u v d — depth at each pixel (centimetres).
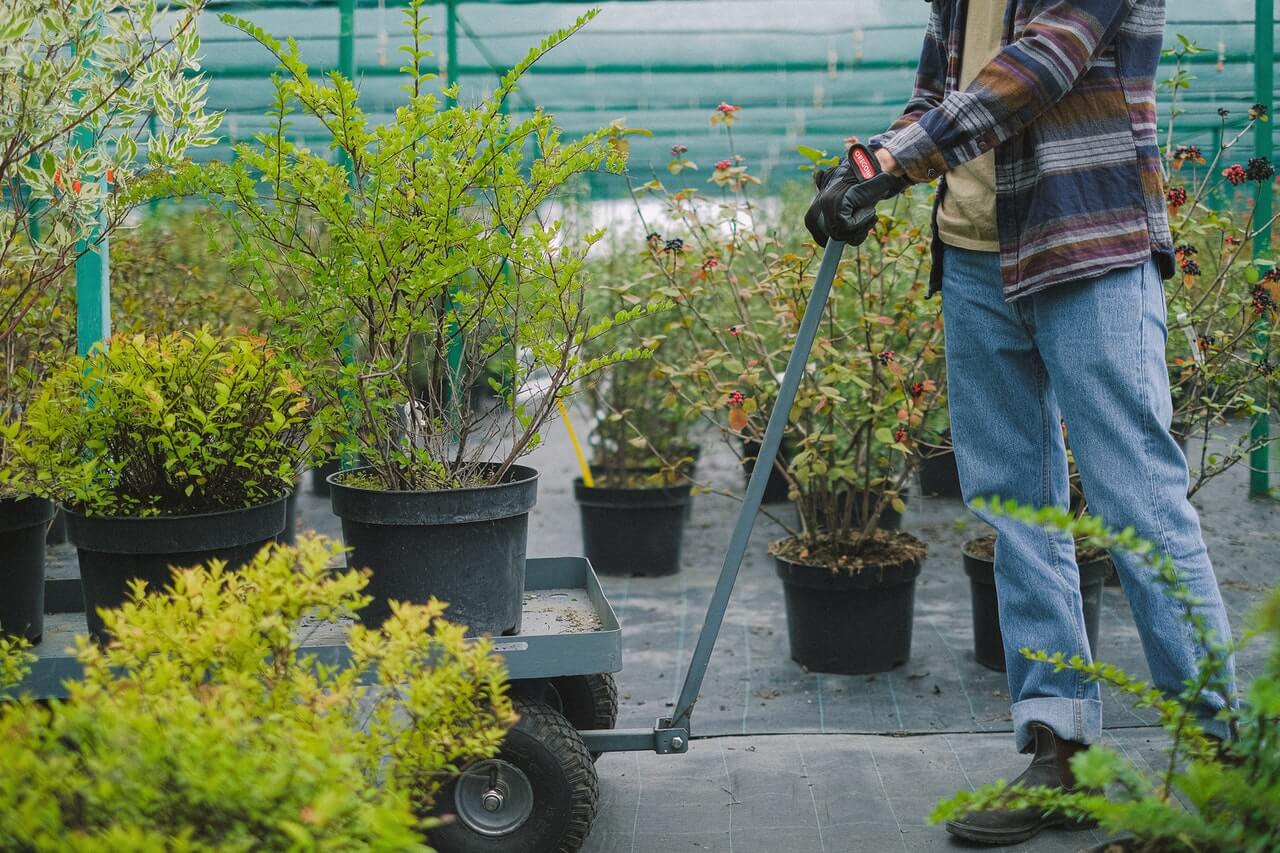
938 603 429
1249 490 554
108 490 222
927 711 310
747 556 523
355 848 116
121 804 112
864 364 359
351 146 209
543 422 232
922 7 648
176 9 466
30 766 110
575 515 620
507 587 218
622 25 673
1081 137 216
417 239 209
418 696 136
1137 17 219
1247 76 642
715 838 229
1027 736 230
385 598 214
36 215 238
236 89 705
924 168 210
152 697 124
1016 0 220
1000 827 221
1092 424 219
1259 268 393
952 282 243
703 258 384
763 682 341
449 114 212
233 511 215
